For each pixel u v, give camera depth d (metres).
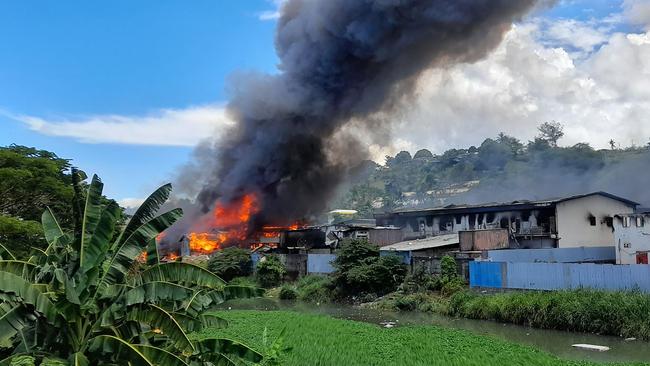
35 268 9.04
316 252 48.31
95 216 9.90
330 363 15.38
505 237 36.62
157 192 10.53
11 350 8.70
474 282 30.78
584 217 39.50
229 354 9.70
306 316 26.89
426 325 25.72
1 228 19.19
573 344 20.48
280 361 11.52
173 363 8.33
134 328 8.95
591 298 23.41
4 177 21.67
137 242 9.88
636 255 33.12
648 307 21.47
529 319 24.66
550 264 27.67
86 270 9.12
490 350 17.16
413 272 34.38
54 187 23.56
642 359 17.75
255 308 35.03
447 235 44.75
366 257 36.88
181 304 9.98
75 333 8.69
